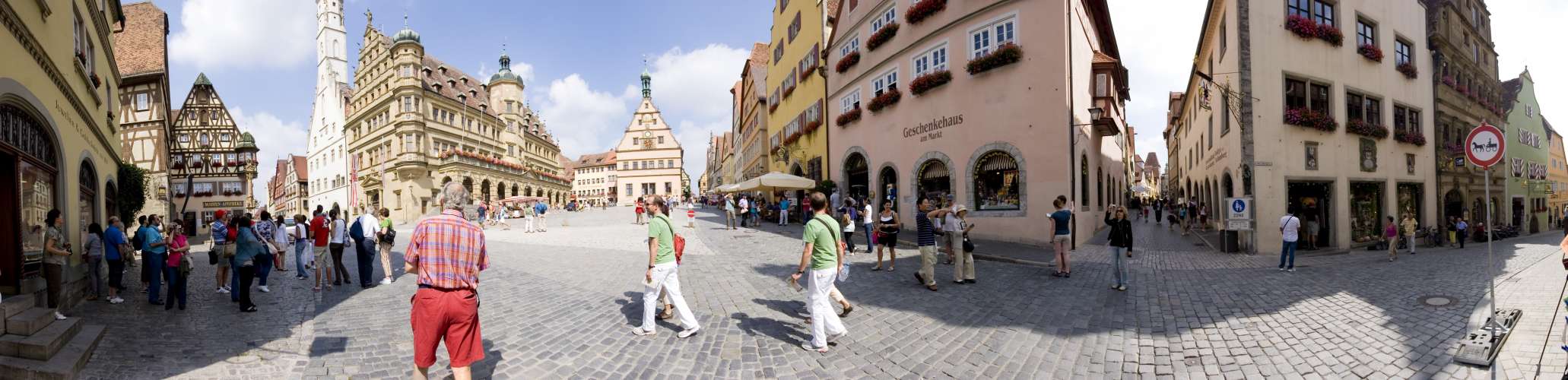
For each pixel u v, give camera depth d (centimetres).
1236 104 1447
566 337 564
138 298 806
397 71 4194
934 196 1784
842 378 448
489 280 938
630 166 7838
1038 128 1479
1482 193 2131
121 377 443
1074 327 599
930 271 828
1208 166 2156
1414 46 1783
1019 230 1518
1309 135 1452
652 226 557
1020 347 529
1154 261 1197
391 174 4316
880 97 1958
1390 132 1639
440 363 481
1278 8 1445
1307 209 1494
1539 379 421
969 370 465
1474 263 1171
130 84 2405
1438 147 1848
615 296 783
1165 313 662
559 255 1339
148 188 2436
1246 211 1362
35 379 425
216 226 870
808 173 2653
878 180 2012
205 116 3659
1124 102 2814
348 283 928
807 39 2625
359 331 588
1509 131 2500
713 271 1023
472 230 388
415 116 4181
